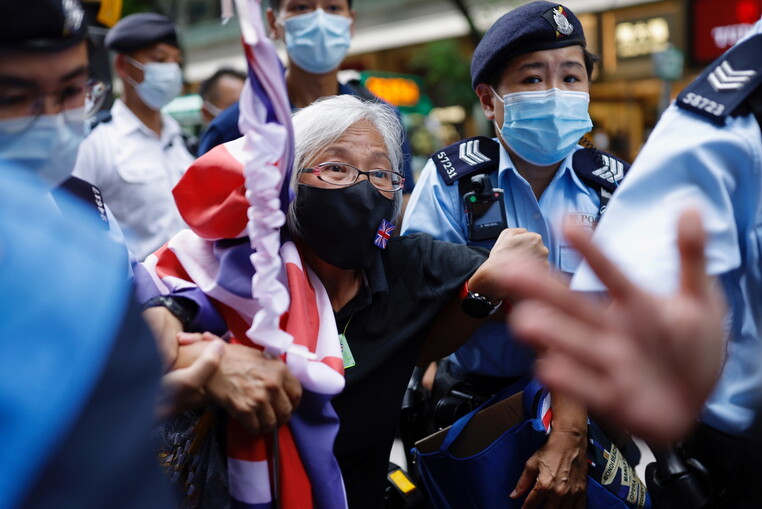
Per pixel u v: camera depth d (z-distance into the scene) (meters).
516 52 2.08
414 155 10.88
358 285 1.78
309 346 1.52
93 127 3.34
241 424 1.44
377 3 15.85
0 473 0.56
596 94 12.76
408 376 1.80
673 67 6.91
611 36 11.84
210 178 1.53
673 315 0.72
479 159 2.16
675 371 0.72
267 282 1.35
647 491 1.90
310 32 3.21
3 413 0.57
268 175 1.33
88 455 0.60
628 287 0.74
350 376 1.69
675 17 10.93
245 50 1.30
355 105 1.72
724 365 1.26
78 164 3.31
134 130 3.48
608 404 0.72
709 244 1.12
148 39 3.58
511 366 2.08
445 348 1.93
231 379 1.37
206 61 19.09
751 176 1.18
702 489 1.47
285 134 1.34
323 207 1.63
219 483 1.51
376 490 1.79
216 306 1.55
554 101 2.04
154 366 0.70
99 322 0.64
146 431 0.66
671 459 1.58
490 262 1.74
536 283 0.74
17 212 0.66
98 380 0.62
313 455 1.47
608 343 0.73
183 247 1.63
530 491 1.77
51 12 1.22
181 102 9.71
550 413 1.82
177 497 1.45
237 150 1.57
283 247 1.61
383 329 1.75
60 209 0.72
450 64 11.34
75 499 0.59
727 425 1.32
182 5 19.47
